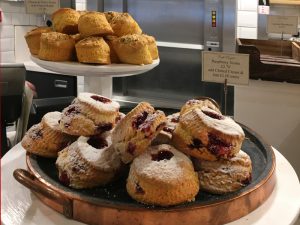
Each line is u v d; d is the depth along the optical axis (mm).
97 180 379
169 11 1207
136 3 1250
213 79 545
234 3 1098
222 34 1138
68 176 381
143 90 1300
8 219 360
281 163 479
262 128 732
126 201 355
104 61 531
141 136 363
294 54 750
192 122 379
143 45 541
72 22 582
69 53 554
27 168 424
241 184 371
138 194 348
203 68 547
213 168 375
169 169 346
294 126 711
